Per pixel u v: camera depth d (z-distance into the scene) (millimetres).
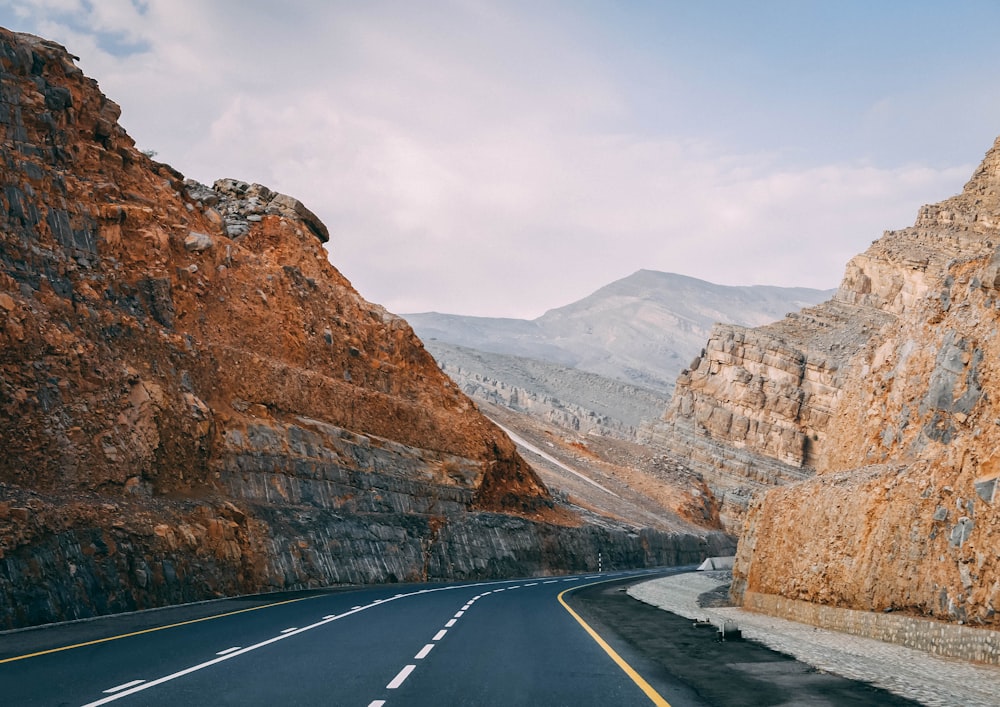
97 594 23484
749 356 136250
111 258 39938
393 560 48312
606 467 123188
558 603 32031
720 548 113250
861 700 11672
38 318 31859
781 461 129500
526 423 129375
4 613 19891
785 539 30688
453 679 13109
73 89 43812
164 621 22016
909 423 26516
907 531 21219
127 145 47719
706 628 22906
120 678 12844
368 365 60312
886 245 139875
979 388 21891
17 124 37656
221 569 32406
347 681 12773
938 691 12656
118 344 36500
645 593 41281
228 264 51781
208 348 45188
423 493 57625
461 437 64938
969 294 24688
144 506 30641
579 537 73188
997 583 16969
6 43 39000
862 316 136500
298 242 60219
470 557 55719
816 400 130625
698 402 137875
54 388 30750
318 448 48656
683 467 131125
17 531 22031
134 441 32750
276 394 48281
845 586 23891
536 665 14852
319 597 33000
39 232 35781
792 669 14883
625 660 15742
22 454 27922
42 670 13578
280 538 39219
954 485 19953
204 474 39156
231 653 15875
